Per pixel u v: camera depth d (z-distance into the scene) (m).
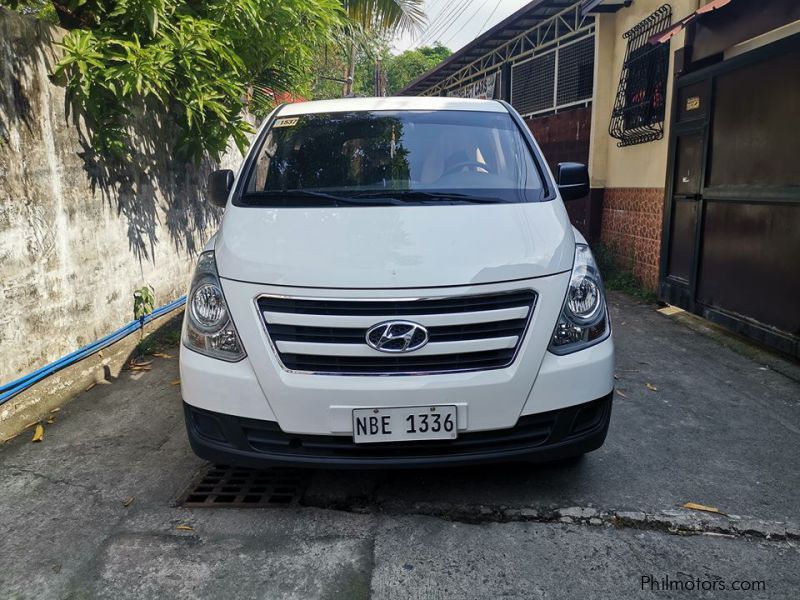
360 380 2.55
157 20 4.27
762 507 2.85
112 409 4.05
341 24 6.37
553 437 2.71
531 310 2.66
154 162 5.74
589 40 9.33
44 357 3.97
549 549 2.56
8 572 2.44
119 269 4.98
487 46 12.87
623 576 2.40
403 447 2.62
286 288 2.61
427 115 3.90
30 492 3.02
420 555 2.53
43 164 3.98
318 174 3.48
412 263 2.65
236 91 5.18
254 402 2.61
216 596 2.30
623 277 7.79
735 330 5.21
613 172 8.34
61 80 4.08
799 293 4.48
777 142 4.69
